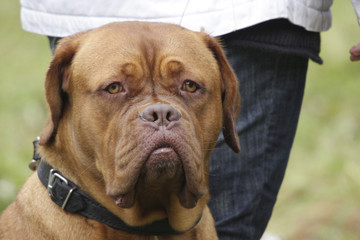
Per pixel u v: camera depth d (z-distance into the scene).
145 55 6.62
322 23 8.12
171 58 6.65
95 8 7.85
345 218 12.34
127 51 6.58
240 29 7.71
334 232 11.92
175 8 7.66
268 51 7.82
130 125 6.25
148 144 6.09
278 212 12.91
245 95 8.01
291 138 8.47
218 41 7.50
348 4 21.20
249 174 8.23
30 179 7.23
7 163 13.23
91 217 6.76
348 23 20.20
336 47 19.50
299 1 7.74
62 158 6.90
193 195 6.58
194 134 6.39
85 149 6.69
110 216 6.77
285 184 13.76
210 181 8.22
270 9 7.52
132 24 6.91
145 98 6.52
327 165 14.20
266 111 8.11
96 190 6.73
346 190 13.27
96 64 6.61
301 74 8.27
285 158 8.44
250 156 8.18
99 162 6.59
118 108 6.52
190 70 6.71
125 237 6.89
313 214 12.61
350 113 16.66
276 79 8.07
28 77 18.00
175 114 6.20
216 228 8.33
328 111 17.00
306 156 14.88
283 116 8.23
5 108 16.55
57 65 6.81
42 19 8.26
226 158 8.13
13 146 14.72
